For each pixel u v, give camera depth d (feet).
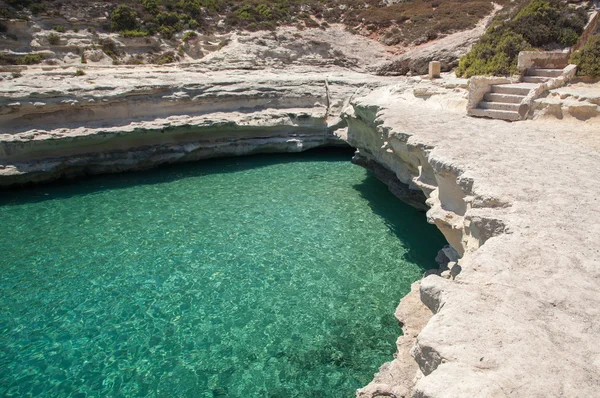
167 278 40.81
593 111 44.98
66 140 68.59
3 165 65.62
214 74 97.66
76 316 35.12
